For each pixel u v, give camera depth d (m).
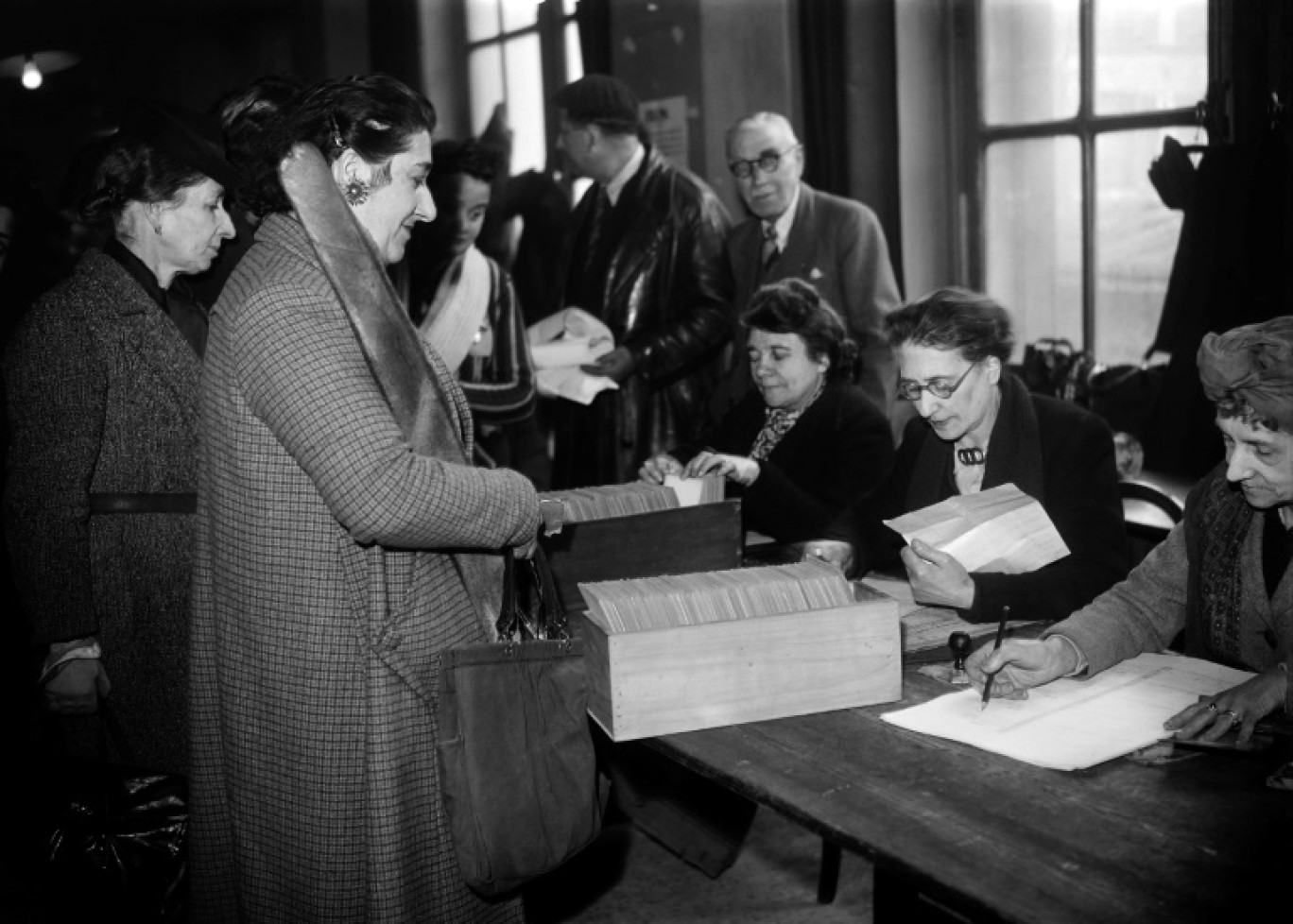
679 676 1.62
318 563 1.62
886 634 1.71
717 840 2.91
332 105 1.63
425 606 1.69
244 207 1.70
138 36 4.28
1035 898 1.19
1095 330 3.70
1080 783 1.44
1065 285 3.77
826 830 1.36
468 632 1.74
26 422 2.17
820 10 3.94
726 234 4.05
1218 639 1.86
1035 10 3.72
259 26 4.41
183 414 2.28
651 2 4.36
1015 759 1.51
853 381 3.12
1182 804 1.38
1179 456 3.20
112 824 2.13
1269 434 1.63
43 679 2.18
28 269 3.86
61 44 4.20
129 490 2.24
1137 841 1.30
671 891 2.94
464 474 1.63
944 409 2.23
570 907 2.87
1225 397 1.65
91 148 2.50
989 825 1.34
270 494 1.62
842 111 3.97
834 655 1.69
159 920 2.13
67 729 2.28
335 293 1.62
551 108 4.59
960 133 3.99
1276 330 1.62
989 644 1.97
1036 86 3.76
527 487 1.71
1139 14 3.44
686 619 1.66
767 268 3.95
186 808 2.15
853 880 2.96
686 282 3.97
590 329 3.93
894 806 1.40
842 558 2.46
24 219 3.85
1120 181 3.56
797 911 2.83
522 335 3.98
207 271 2.42
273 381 1.56
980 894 1.20
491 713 1.63
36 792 2.36
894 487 2.56
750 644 1.65
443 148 3.85
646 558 2.23
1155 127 3.44
